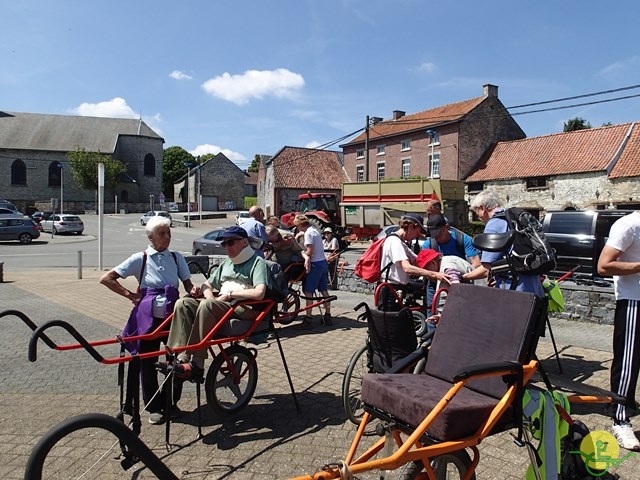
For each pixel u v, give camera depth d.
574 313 8.27
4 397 5.07
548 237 11.97
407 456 2.35
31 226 31.70
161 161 81.81
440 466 2.76
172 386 4.37
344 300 10.58
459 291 3.25
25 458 3.83
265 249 8.02
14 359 6.39
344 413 4.66
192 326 4.17
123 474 3.61
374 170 44.69
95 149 74.94
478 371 2.51
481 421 2.61
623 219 3.82
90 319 8.84
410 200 22.73
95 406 4.84
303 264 8.07
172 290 4.40
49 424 4.43
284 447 3.99
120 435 1.79
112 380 5.60
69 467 3.70
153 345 4.42
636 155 26.98
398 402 2.77
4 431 4.30
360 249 23.41
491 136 37.34
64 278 14.97
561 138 32.06
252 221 8.01
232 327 4.30
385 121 45.28
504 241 3.78
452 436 2.52
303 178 47.53
